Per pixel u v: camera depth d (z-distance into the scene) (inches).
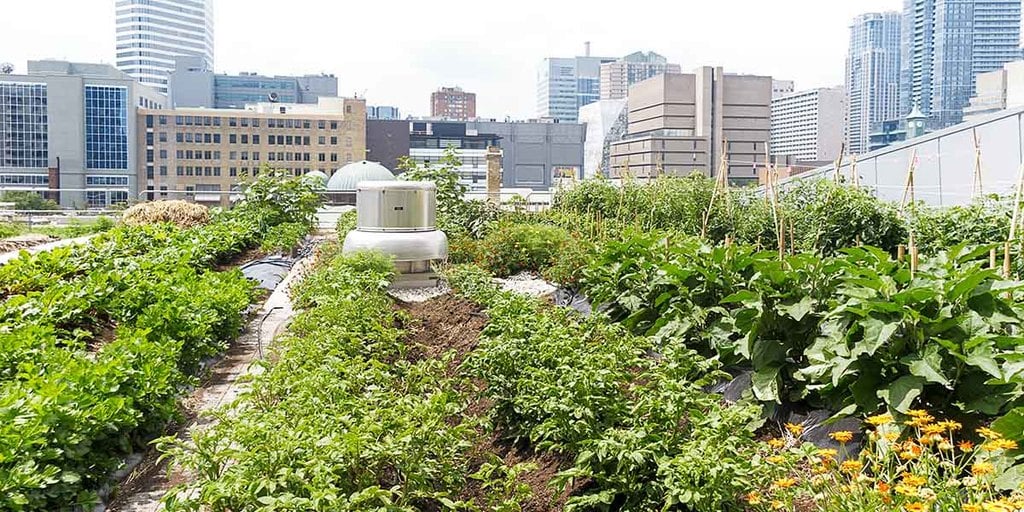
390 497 146.9
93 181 3408.0
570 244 496.7
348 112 3294.8
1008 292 198.4
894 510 126.0
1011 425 144.9
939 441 142.3
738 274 246.2
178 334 274.4
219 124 3312.0
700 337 236.8
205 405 253.6
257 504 131.1
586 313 355.9
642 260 283.4
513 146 3740.2
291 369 203.2
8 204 1423.5
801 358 210.2
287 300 448.1
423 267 452.4
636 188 711.7
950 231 430.9
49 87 3358.8
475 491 173.5
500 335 237.0
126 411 198.8
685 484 139.6
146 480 193.9
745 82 2544.3
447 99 7509.8
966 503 136.0
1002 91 1681.8
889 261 200.4
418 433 150.5
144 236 584.4
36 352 227.3
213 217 830.5
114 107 3385.8
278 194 784.9
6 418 166.2
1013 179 569.3
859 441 177.3
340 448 139.9
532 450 195.3
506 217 693.3
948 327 173.3
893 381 172.4
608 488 155.6
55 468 161.0
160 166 3341.5
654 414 164.1
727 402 218.4
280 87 6240.2
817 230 426.3
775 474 147.3
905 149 653.9
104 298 324.8
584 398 169.9
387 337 259.1
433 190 462.3
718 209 561.3
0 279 382.0
